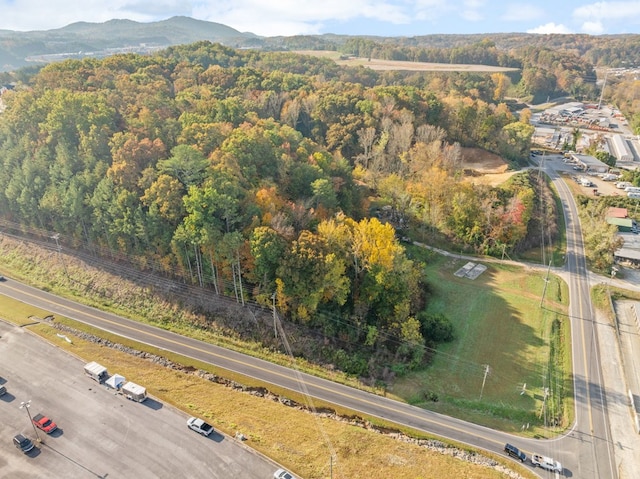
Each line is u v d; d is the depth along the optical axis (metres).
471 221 122.62
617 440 67.69
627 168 177.25
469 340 88.19
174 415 63.66
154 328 88.06
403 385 77.81
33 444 57.44
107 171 96.56
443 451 64.81
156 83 145.88
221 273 91.12
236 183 92.50
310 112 165.88
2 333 80.94
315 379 78.12
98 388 68.12
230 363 80.06
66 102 108.12
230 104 131.75
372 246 85.69
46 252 108.62
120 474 54.00
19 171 109.38
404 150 146.38
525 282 107.31
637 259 112.94
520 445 66.38
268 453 58.78
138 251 98.62
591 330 91.50
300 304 85.38
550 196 142.88
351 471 58.41
